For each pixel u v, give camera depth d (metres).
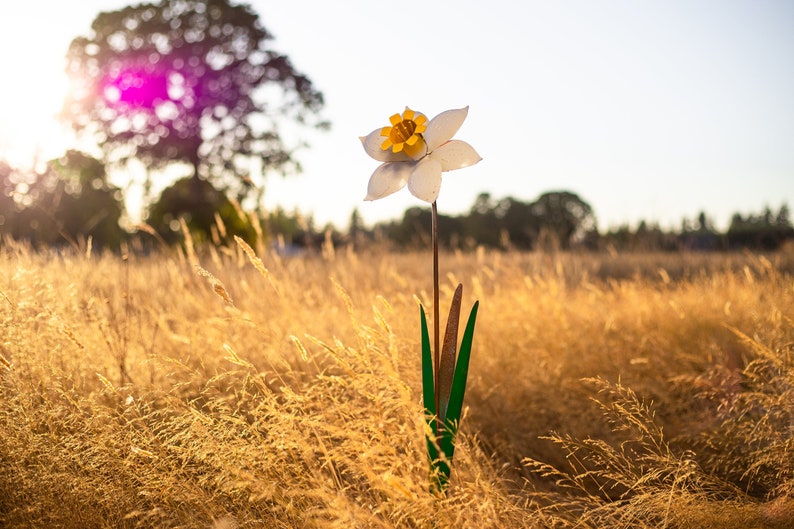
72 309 3.71
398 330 3.91
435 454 2.28
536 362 3.97
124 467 2.35
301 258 8.43
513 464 3.10
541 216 39.62
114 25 34.38
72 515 2.28
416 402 2.94
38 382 2.87
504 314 4.93
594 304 5.54
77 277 4.35
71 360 3.21
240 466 2.31
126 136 33.34
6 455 2.48
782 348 3.68
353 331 4.07
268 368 3.55
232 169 33.19
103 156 33.38
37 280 3.62
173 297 5.44
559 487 2.93
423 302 4.74
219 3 34.09
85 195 32.47
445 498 2.22
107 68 33.75
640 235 13.72
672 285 7.36
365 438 2.41
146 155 33.03
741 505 2.39
